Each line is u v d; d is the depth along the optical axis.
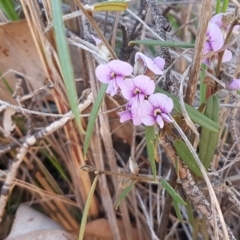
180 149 0.10
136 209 0.14
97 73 0.08
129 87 0.08
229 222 0.14
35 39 0.12
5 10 0.14
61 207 0.15
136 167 0.10
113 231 0.14
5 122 0.14
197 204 0.11
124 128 0.15
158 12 0.11
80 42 0.11
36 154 0.16
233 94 0.12
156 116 0.09
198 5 0.17
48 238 0.13
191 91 0.10
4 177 0.15
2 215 0.14
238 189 0.13
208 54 0.09
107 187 0.13
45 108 0.16
